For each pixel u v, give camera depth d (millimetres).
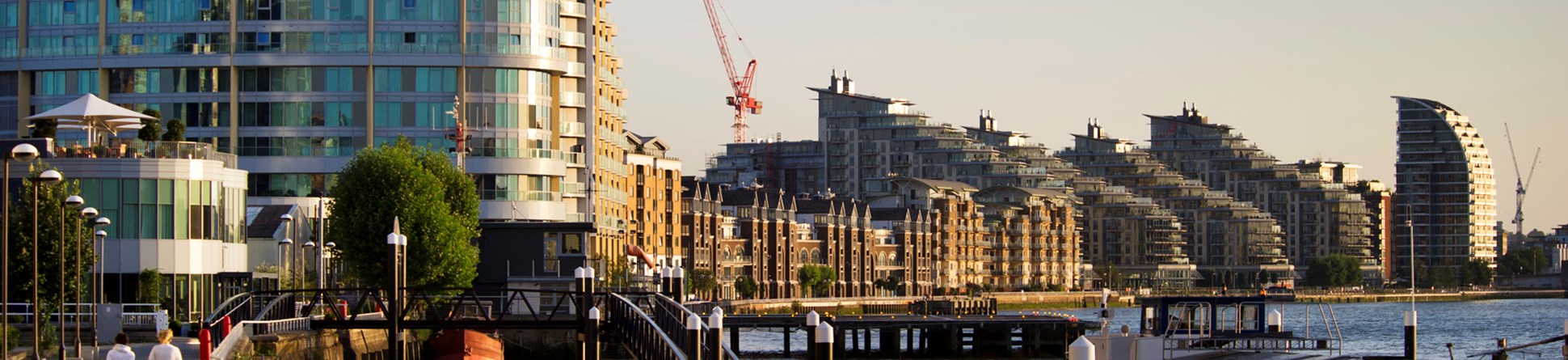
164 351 55656
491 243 141750
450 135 169625
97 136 110125
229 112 169625
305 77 170125
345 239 122375
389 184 122688
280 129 169375
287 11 170250
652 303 108688
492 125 173125
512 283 140875
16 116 169625
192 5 170125
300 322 90188
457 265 121938
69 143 152500
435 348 100750
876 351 167750
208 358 62312
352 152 169750
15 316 87562
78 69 169250
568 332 124938
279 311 94375
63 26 170625
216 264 105562
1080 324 168125
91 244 92000
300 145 169375
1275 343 100438
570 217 187875
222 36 169875
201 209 103688
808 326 81688
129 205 101250
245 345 77062
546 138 176875
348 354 97062
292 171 169125
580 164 189000
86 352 75000
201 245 103562
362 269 122375
